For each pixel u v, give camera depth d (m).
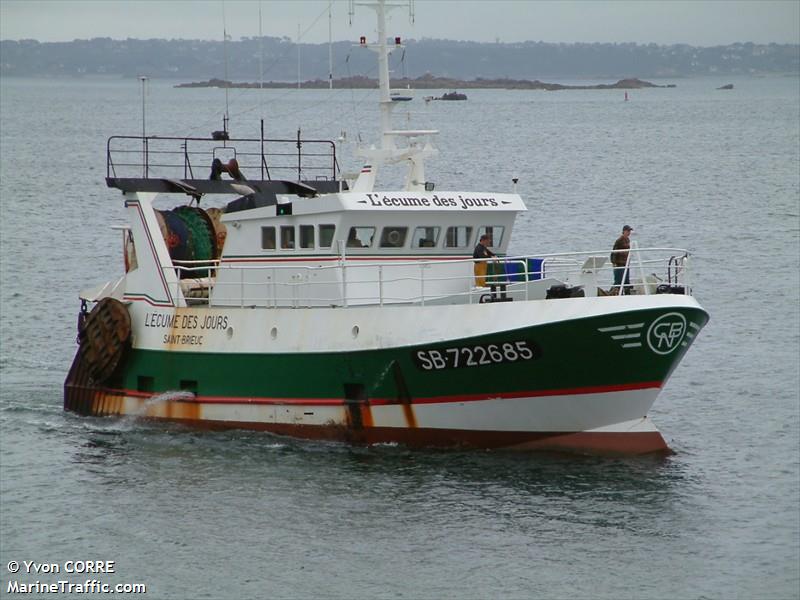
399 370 94.06
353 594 74.62
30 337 142.12
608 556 79.31
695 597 74.75
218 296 105.62
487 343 90.81
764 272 181.00
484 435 94.69
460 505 86.19
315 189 111.25
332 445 97.81
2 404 114.38
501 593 74.81
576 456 94.25
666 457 94.75
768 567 78.19
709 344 134.88
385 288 100.06
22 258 197.88
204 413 103.56
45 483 92.50
